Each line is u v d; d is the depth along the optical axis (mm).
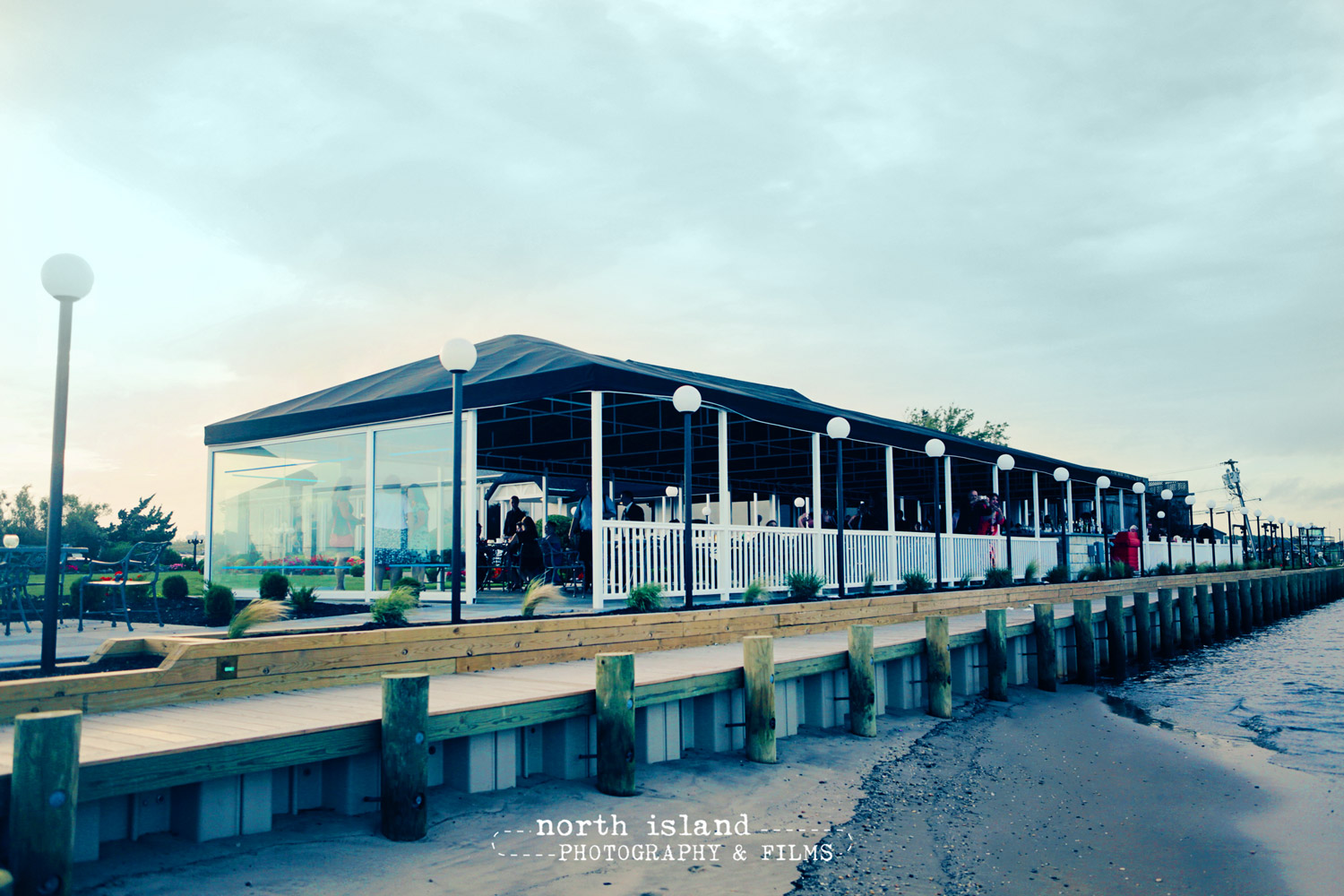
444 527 10578
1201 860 5523
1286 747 9336
